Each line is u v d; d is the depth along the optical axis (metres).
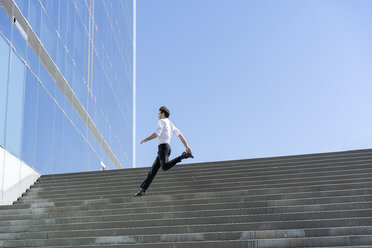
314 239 6.27
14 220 8.39
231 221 7.49
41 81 14.83
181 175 11.45
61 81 17.03
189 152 9.18
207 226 7.21
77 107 19.16
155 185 10.85
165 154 9.04
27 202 10.61
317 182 9.65
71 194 10.80
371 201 7.69
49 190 11.77
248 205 8.09
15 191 11.77
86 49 21.22
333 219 6.98
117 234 7.39
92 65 22.27
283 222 7.08
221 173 11.35
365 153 11.51
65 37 17.92
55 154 15.95
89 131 21.03
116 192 10.57
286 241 6.34
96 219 8.05
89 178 12.18
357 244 6.16
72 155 18.08
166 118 9.38
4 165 11.35
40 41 14.91
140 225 7.67
